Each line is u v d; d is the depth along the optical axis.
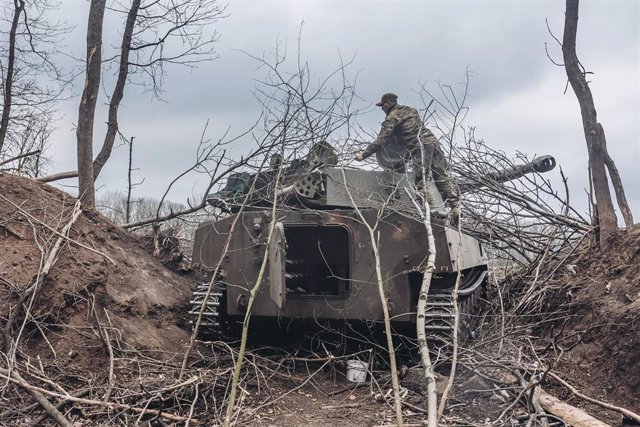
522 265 10.75
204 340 7.52
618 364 6.67
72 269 6.88
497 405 5.83
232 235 7.11
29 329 6.22
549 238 10.23
